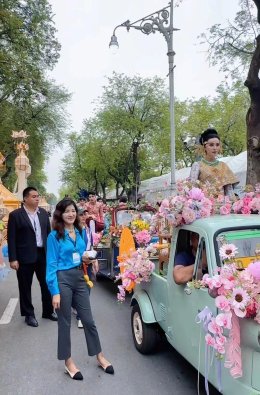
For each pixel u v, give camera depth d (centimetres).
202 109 3191
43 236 648
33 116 3319
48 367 481
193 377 448
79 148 4572
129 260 503
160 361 491
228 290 288
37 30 2653
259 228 370
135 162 3672
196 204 404
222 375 311
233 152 3148
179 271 393
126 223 834
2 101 2866
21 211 638
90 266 505
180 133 3191
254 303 279
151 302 493
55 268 445
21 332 603
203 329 337
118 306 747
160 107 3544
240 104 3030
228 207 432
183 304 388
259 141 895
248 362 281
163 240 576
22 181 2541
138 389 421
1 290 879
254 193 470
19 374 463
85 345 550
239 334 289
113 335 588
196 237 403
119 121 3575
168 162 3791
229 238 357
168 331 436
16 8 2570
